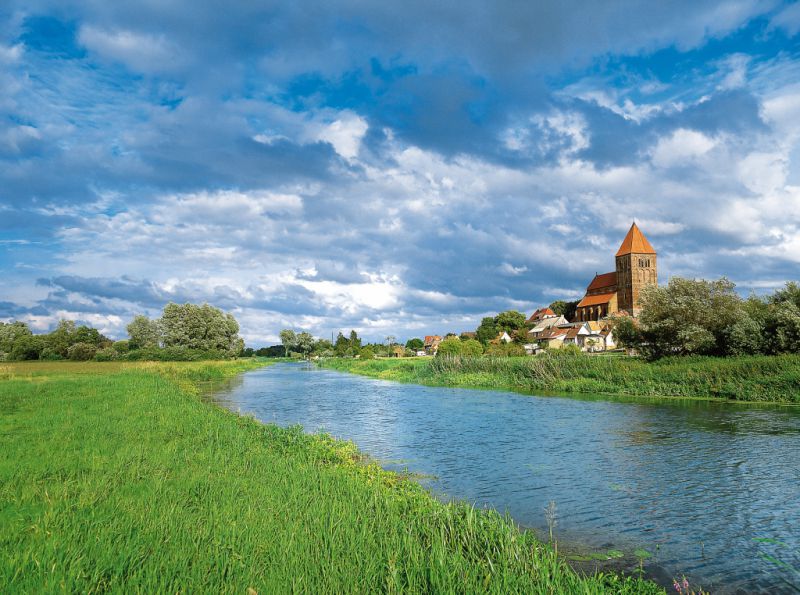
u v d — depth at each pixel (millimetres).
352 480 10688
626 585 7250
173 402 25141
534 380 44625
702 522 10570
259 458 12375
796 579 8000
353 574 5914
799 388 29859
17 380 40469
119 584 5453
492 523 8680
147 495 8719
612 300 150000
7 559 5887
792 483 13281
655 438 19609
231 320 125188
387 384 52562
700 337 43312
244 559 6164
